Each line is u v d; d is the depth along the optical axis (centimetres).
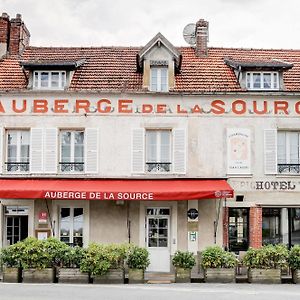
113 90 2362
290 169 2366
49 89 2384
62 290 1764
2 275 2050
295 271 2005
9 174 2338
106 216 2323
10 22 2695
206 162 2352
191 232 2306
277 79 2428
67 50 2742
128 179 2331
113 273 1991
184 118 2364
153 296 1647
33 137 2353
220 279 2014
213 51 2730
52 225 2303
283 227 2353
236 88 2417
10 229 2339
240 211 2353
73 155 2375
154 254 2323
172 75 2400
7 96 2372
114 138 2358
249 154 2355
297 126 2366
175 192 2150
